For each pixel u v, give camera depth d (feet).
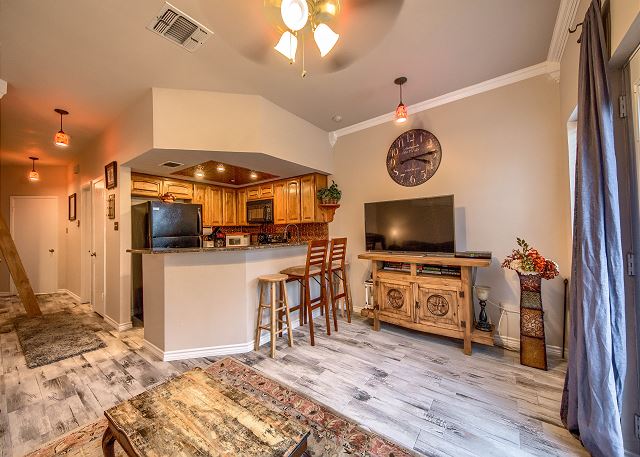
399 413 5.77
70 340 9.87
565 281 8.00
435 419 5.59
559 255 8.19
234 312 8.86
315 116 11.60
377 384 6.83
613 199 4.32
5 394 6.56
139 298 11.62
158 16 6.00
